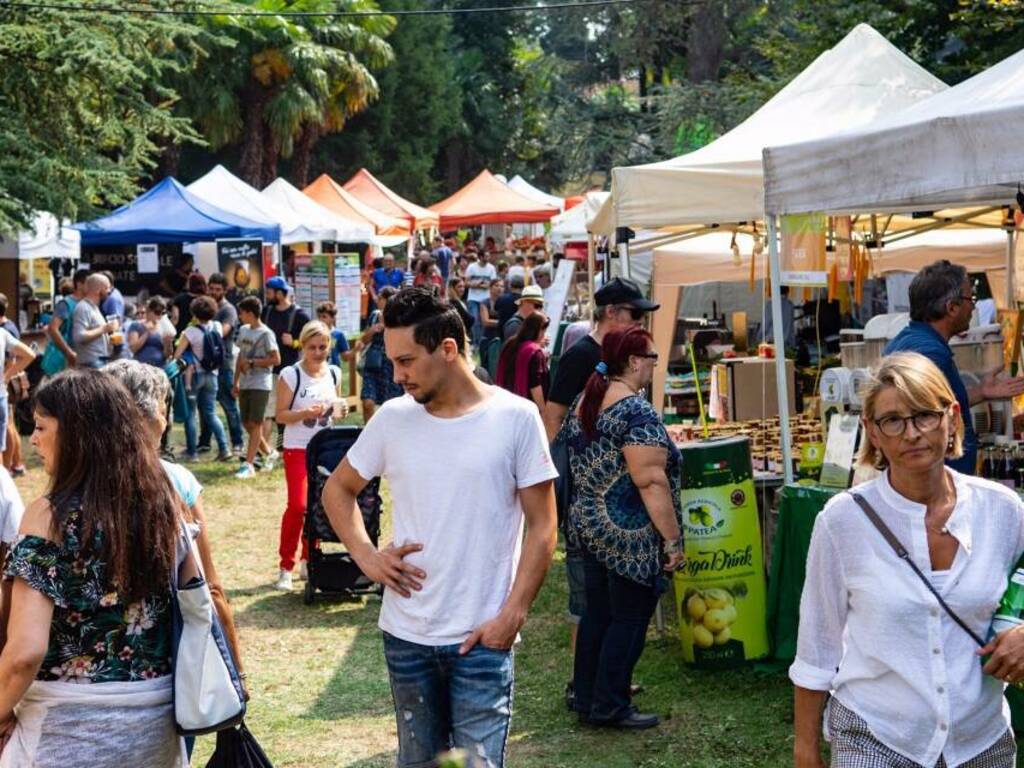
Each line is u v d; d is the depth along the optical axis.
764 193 6.51
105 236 20.38
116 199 19.55
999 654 2.96
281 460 14.24
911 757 3.06
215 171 23.30
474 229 48.75
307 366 8.59
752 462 7.29
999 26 14.06
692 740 5.76
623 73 52.66
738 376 8.58
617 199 8.07
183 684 3.37
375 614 8.27
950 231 12.59
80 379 3.35
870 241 8.90
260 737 6.04
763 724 5.91
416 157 51.44
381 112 49.62
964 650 3.04
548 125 51.16
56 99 18.64
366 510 8.17
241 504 11.97
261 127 40.62
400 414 3.89
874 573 3.08
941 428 2.99
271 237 20.78
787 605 6.52
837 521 3.13
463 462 3.79
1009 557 3.07
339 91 41.91
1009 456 6.54
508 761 5.61
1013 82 5.99
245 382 13.12
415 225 31.86
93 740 3.27
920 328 5.40
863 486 3.16
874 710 3.10
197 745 6.05
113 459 3.29
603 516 5.70
